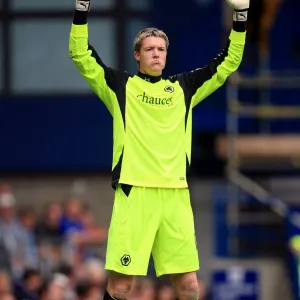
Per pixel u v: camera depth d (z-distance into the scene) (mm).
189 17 69312
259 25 54625
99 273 54938
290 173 66188
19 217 62781
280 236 64125
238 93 68500
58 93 70250
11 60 70375
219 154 66875
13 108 70125
